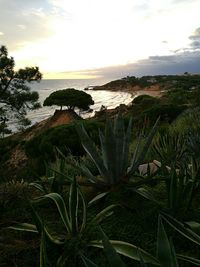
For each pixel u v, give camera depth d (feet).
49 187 14.38
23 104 80.53
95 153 12.10
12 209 11.88
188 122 42.16
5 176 16.24
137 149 13.21
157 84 654.12
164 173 12.62
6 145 80.94
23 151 75.15
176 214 10.89
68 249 8.62
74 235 9.23
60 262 8.28
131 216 11.20
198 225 9.98
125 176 12.31
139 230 10.26
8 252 9.21
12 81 78.69
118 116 12.24
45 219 11.39
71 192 9.27
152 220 10.77
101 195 11.76
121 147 12.03
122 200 12.37
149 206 11.87
